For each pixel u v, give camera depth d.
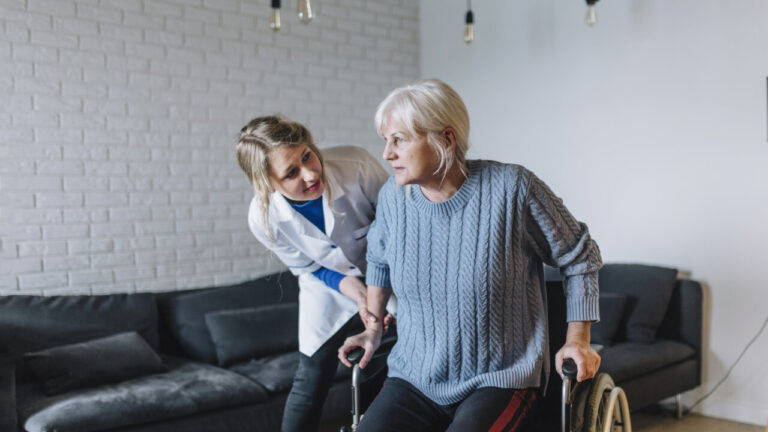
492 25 4.15
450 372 1.50
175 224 3.48
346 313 2.07
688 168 3.30
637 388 2.90
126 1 3.32
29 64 3.08
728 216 3.17
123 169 3.33
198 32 3.54
